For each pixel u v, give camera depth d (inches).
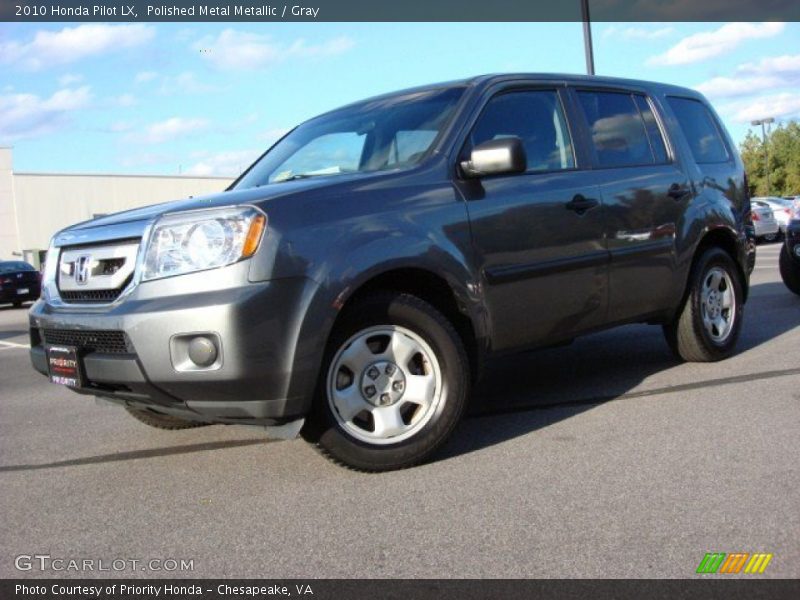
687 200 215.5
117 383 142.0
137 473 161.0
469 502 132.9
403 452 149.3
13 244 1893.5
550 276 174.4
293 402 136.6
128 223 147.7
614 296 192.1
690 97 239.5
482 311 161.2
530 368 243.1
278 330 133.9
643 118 214.7
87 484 156.0
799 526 116.5
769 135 2829.7
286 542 121.5
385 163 169.6
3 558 121.4
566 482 139.4
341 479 148.5
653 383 211.0
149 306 135.4
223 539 124.2
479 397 209.2
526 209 169.9
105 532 130.2
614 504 128.0
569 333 184.1
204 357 131.6
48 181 1918.1
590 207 184.2
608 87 207.9
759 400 186.1
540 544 115.0
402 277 154.3
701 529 117.0
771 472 138.6
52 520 137.0
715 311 230.8
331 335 143.9
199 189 2105.1
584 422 177.3
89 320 142.6
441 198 157.6
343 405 146.0
